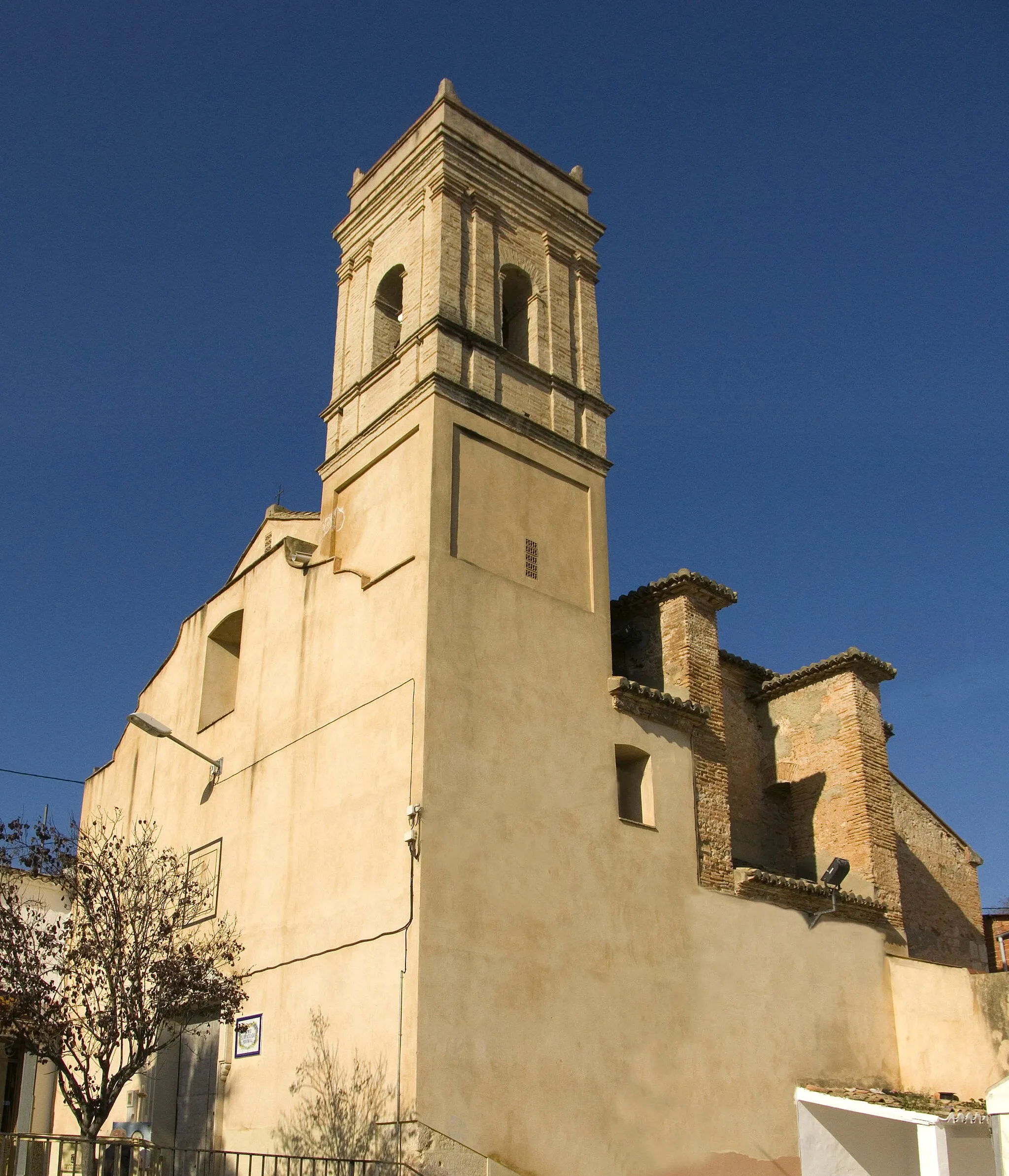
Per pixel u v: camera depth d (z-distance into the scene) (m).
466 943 17.69
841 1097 18.69
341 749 20.28
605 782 20.94
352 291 26.12
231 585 25.59
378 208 26.05
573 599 22.17
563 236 26.17
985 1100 21.73
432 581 19.77
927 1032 23.52
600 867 20.11
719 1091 20.17
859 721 26.56
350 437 23.70
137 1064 17.66
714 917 21.62
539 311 24.81
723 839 22.77
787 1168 20.61
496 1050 17.41
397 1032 16.95
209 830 23.36
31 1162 14.30
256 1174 18.64
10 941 17.72
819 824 26.66
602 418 24.69
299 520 26.56
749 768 27.72
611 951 19.62
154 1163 16.56
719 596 25.30
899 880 26.75
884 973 24.31
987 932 33.56
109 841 23.27
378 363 24.64
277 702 22.58
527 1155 17.17
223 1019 19.25
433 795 18.23
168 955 19.12
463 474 21.27
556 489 22.94
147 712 27.81
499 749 19.45
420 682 18.97
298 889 20.14
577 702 21.16
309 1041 18.58
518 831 19.12
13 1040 18.08
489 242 24.28
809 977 22.75
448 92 24.86
